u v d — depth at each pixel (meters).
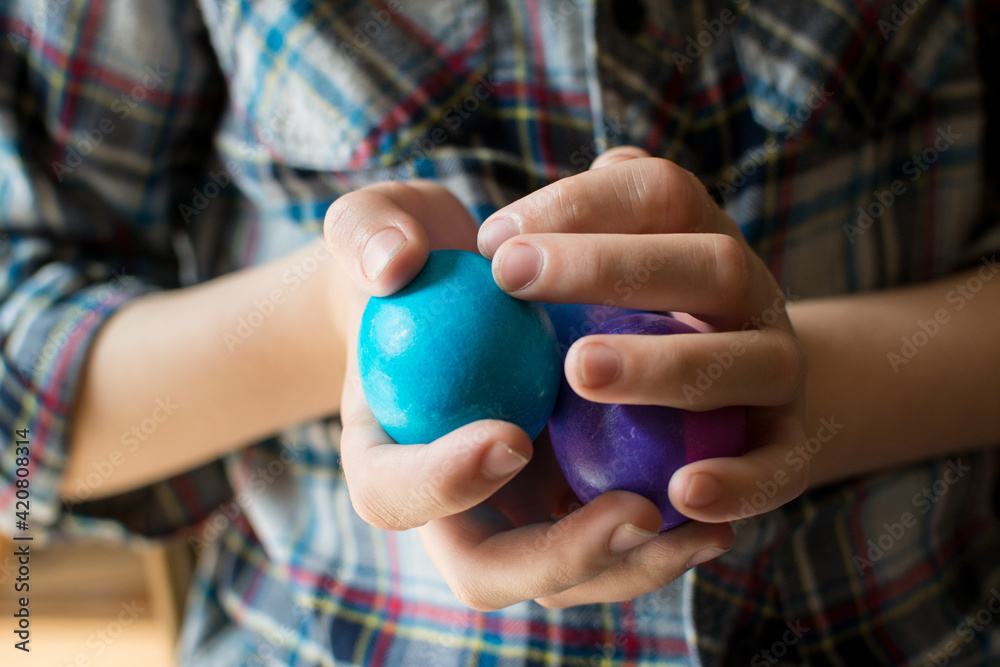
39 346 0.32
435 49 0.31
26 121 0.35
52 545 0.51
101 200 0.36
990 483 0.34
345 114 0.31
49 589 0.51
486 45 0.31
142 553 0.51
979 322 0.30
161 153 0.36
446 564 0.23
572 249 0.21
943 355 0.29
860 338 0.30
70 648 0.50
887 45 0.31
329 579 0.34
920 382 0.29
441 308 0.22
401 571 0.33
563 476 0.26
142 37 0.34
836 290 0.33
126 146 0.35
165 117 0.35
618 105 0.31
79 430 0.32
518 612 0.31
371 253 0.23
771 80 0.31
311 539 0.36
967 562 0.34
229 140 0.35
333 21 0.31
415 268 0.23
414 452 0.21
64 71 0.34
